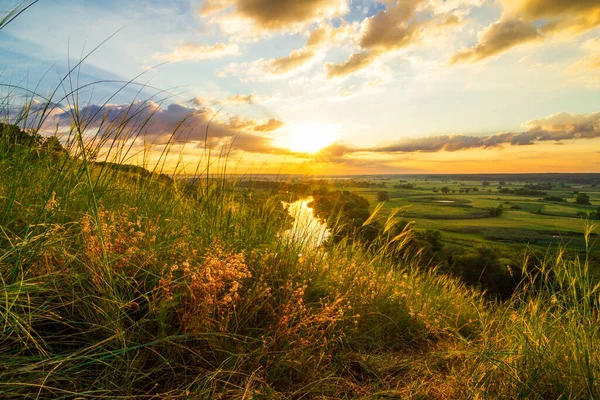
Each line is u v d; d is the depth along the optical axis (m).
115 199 3.30
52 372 1.71
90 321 2.10
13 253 2.04
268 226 4.07
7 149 2.73
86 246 2.29
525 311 3.22
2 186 2.52
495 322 3.87
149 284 2.48
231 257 2.65
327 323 2.94
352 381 2.50
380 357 2.86
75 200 2.80
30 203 2.57
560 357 2.54
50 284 2.13
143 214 3.21
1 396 1.51
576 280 2.88
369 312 3.45
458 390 2.43
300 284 3.14
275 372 2.27
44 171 2.86
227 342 2.31
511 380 2.35
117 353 1.90
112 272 2.23
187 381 2.04
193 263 2.68
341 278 3.68
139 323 2.23
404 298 3.96
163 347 2.13
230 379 2.13
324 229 4.70
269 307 2.72
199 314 2.26
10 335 1.87
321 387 2.28
